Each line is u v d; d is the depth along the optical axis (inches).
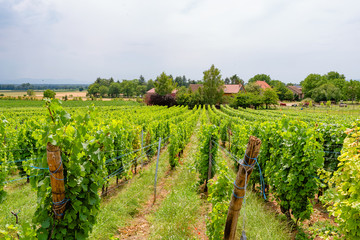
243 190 114.3
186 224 190.9
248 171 110.4
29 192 261.0
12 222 183.6
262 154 272.4
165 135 532.7
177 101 2271.2
